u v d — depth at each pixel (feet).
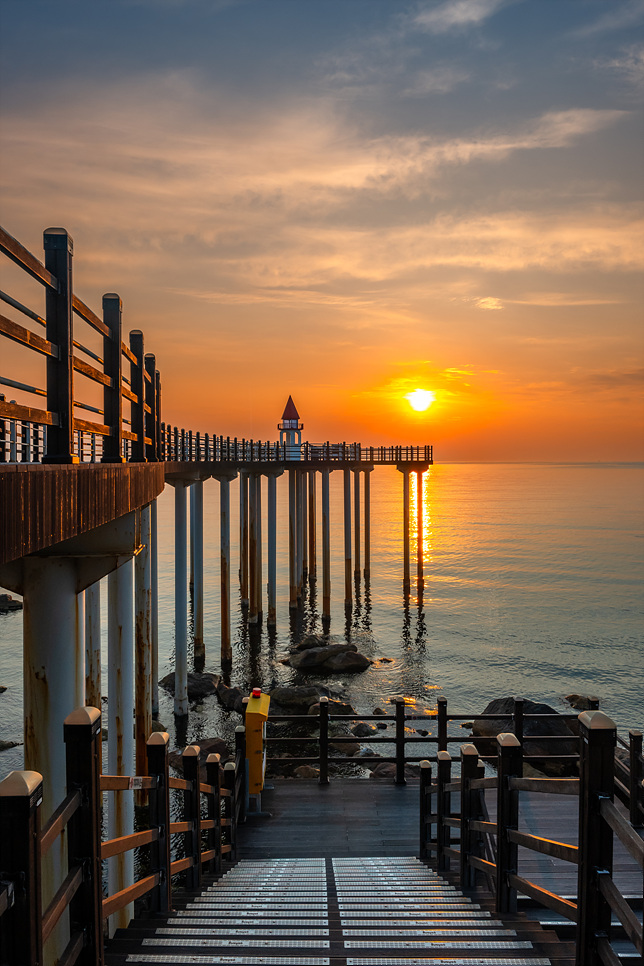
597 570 180.96
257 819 29.17
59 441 17.38
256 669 85.51
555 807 25.04
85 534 19.58
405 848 26.66
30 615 18.19
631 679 87.10
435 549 223.51
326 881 20.85
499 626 114.21
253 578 104.88
